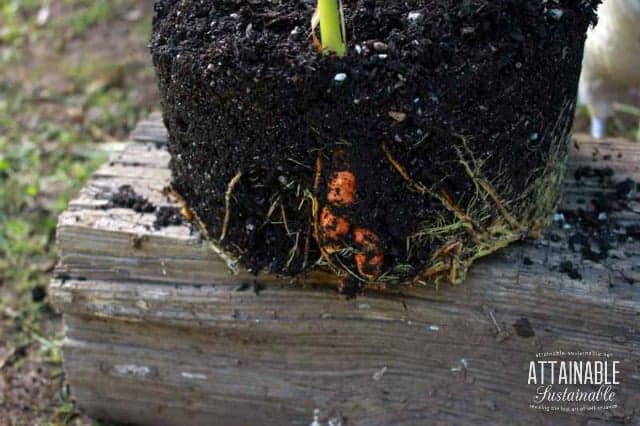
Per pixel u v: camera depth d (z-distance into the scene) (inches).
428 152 29.2
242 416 36.0
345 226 30.0
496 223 31.2
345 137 28.7
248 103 28.8
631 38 38.5
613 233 33.3
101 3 76.4
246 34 29.0
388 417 34.5
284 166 29.6
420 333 32.9
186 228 33.7
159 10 31.3
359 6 29.5
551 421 33.3
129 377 36.2
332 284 32.9
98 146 57.5
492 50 28.5
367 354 33.7
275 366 34.6
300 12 29.7
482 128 29.2
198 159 30.9
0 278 46.1
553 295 31.8
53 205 51.3
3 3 76.7
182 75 29.4
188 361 35.3
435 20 28.7
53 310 44.2
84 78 65.8
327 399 34.8
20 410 39.7
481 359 32.9
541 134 30.7
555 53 29.6
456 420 34.0
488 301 32.2
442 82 28.2
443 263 31.3
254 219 31.1
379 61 28.2
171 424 37.1
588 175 35.4
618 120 56.8
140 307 34.3
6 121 60.2
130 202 34.9
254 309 33.5
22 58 69.1
